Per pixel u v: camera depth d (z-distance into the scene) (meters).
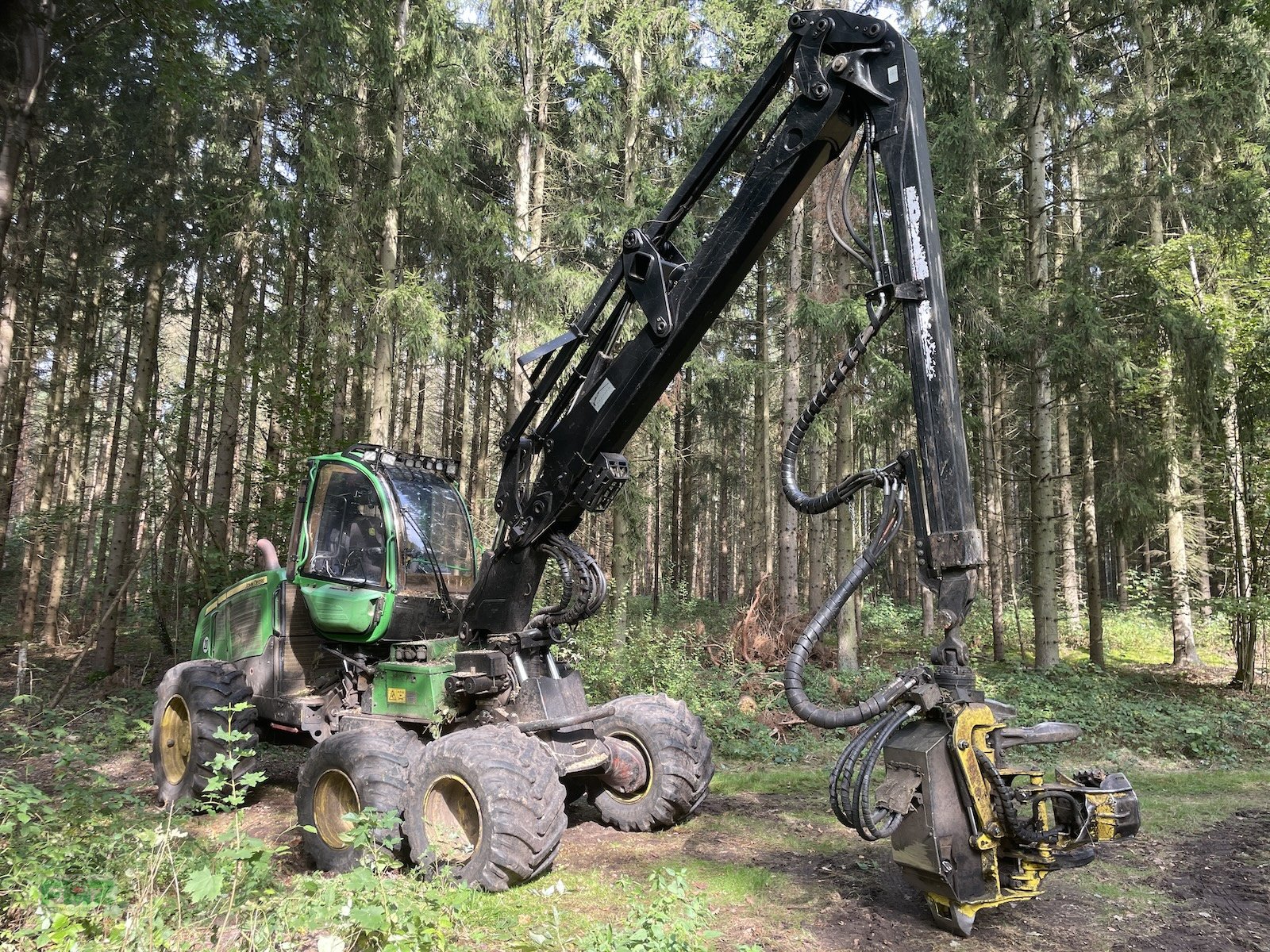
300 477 11.39
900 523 3.75
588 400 4.58
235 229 12.00
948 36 13.05
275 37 10.88
